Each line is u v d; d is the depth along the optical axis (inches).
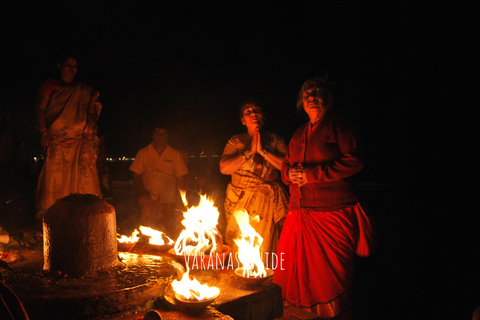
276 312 111.3
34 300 85.1
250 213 137.6
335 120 116.3
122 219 238.8
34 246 146.1
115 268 109.3
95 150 168.6
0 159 256.7
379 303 164.2
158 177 215.3
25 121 357.4
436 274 198.8
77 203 102.9
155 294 98.0
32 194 274.2
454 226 298.7
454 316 150.5
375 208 373.4
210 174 316.8
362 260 225.0
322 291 110.9
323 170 111.3
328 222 112.2
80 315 86.2
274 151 143.3
